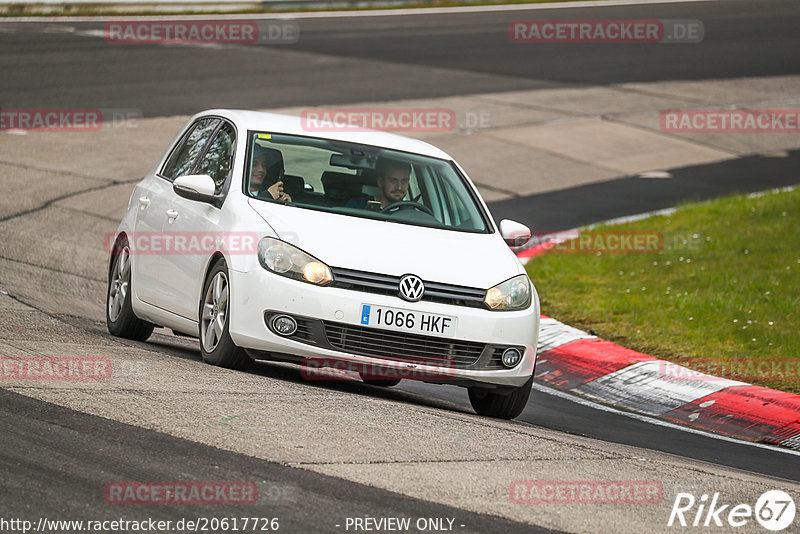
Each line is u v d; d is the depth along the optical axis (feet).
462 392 111.14
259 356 88.69
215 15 410.31
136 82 286.05
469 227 99.25
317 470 64.39
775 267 157.07
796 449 96.32
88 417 70.79
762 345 123.75
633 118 295.89
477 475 67.15
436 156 106.52
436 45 378.94
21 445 63.93
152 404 75.25
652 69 360.07
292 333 86.53
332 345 86.33
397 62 343.67
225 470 62.69
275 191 95.09
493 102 299.38
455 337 87.86
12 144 221.25
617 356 119.75
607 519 61.26
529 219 202.59
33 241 159.74
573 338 127.54
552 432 87.81
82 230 171.12
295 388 86.48
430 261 90.02
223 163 100.01
